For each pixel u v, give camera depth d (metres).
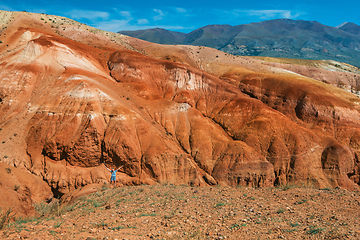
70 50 58.41
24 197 25.59
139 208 12.62
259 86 67.25
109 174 40.50
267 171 46.72
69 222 10.67
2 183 30.16
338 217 9.17
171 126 51.31
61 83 49.09
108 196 16.81
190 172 44.19
